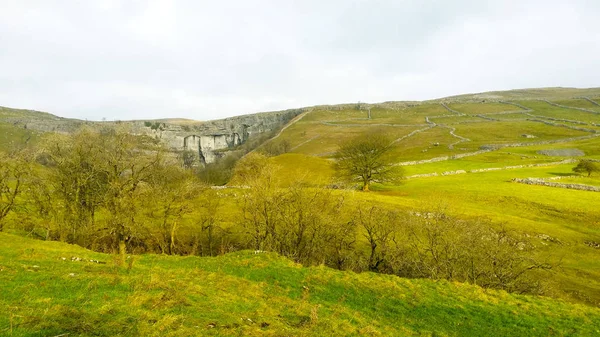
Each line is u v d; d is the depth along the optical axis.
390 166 75.88
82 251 29.05
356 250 40.06
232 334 12.82
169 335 11.88
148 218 42.72
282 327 14.54
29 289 14.92
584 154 116.00
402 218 39.44
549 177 78.69
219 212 50.16
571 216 54.38
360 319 18.06
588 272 38.16
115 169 38.59
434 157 122.62
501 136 163.12
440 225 34.34
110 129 53.53
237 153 191.88
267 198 37.16
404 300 21.72
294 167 87.62
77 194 40.19
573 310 22.41
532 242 44.56
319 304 19.41
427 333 17.84
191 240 43.81
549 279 35.00
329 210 39.78
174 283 18.11
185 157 192.38
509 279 30.89
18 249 25.45
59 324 11.60
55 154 41.12
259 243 36.53
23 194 41.66
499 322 19.91
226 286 19.83
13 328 10.98
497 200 63.00
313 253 37.00
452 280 27.62
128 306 13.95
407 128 199.75
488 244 32.06
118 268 20.61
